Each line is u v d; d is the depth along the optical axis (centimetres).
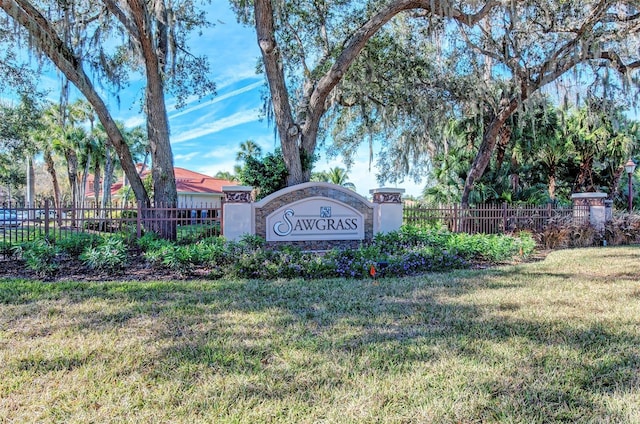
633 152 2178
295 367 335
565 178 2280
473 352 368
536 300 556
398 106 1573
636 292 606
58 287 625
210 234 1086
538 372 327
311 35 1552
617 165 2047
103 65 1213
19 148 1825
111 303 534
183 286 639
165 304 530
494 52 1528
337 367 336
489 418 262
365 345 384
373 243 1016
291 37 1516
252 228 1033
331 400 283
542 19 1423
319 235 1084
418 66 1541
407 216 1281
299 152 1293
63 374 323
